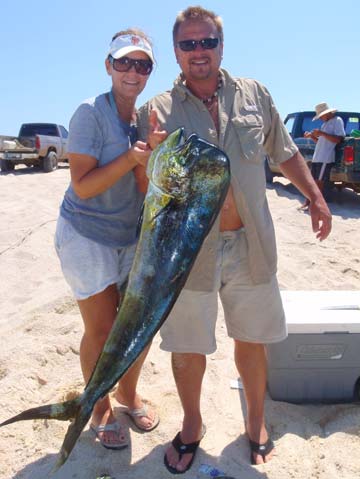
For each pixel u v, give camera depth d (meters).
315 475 2.89
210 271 2.82
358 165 10.02
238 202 2.79
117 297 3.02
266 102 2.99
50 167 18.22
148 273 2.29
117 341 2.30
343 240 7.98
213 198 2.29
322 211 3.10
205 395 3.61
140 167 2.81
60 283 5.74
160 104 2.84
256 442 3.04
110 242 2.93
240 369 3.11
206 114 2.78
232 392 3.70
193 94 2.81
